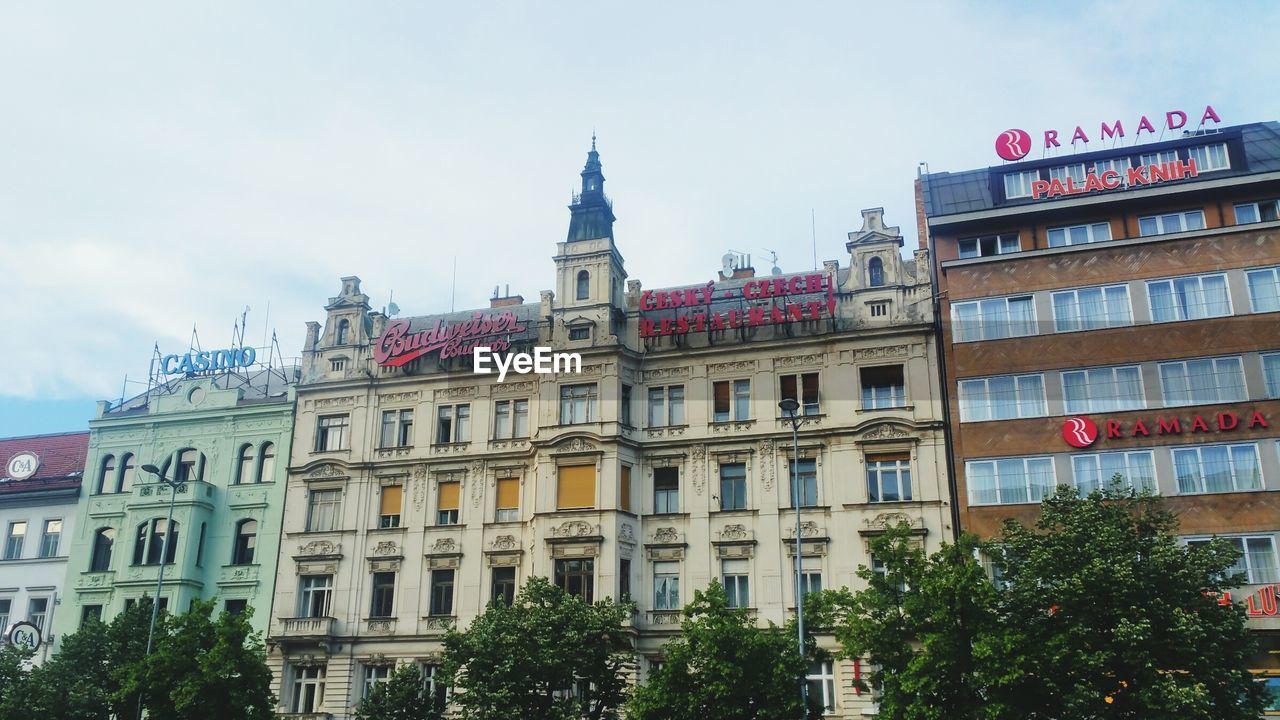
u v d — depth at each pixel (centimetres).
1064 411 4759
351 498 5634
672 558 5125
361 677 5297
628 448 5303
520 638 4172
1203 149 5097
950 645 3522
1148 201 5000
